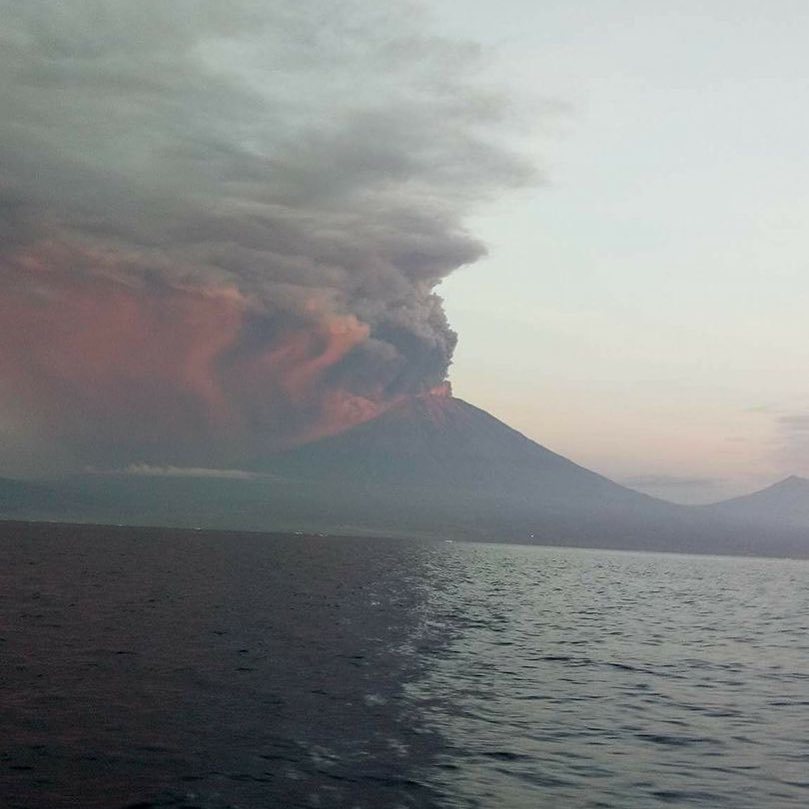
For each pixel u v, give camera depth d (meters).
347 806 12.95
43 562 63.34
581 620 43.62
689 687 24.50
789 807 13.59
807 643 37.53
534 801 13.50
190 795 13.17
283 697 20.27
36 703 18.36
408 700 20.66
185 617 34.72
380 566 85.50
